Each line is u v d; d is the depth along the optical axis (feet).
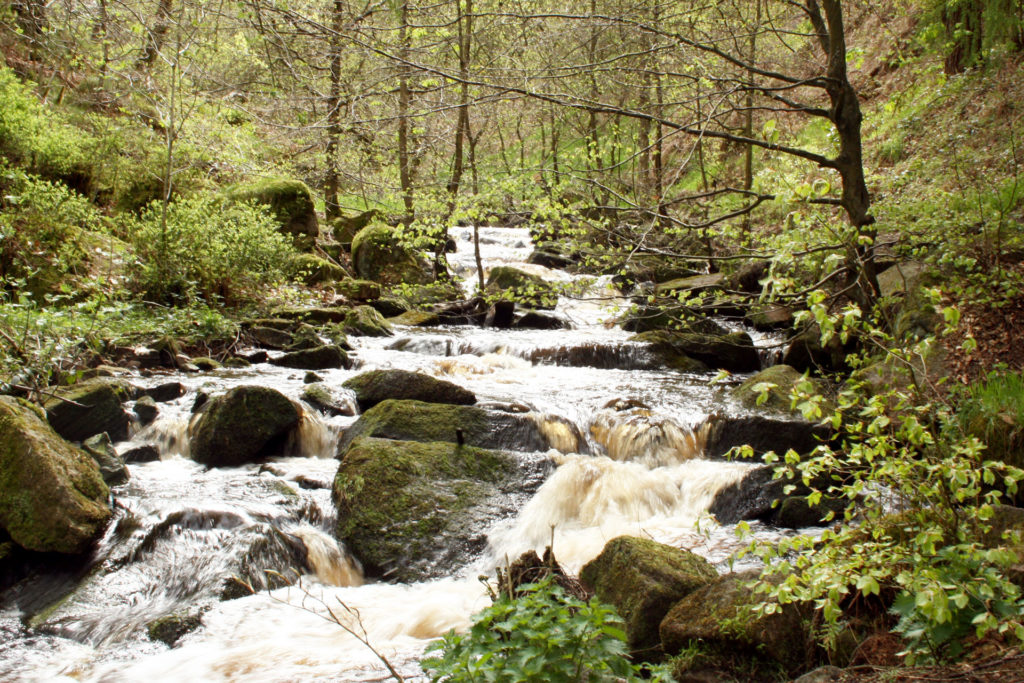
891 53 41.47
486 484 23.07
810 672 11.88
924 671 10.95
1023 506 20.56
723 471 23.88
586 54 28.19
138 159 53.42
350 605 18.62
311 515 21.88
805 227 22.80
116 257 41.39
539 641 10.13
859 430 13.33
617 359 39.63
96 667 15.94
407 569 20.26
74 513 19.49
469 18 29.78
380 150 52.19
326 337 41.19
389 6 25.86
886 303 27.14
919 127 49.67
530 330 47.44
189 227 43.09
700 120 25.50
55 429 25.48
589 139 32.68
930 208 32.04
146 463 25.57
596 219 30.55
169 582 18.81
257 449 26.13
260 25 24.82
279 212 56.75
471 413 26.94
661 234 31.19
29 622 17.76
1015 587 10.42
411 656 16.11
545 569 14.87
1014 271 26.73
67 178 48.85
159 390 29.89
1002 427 20.89
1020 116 40.86
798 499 21.67
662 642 14.30
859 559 11.15
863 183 26.76
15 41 54.65
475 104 25.71
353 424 27.43
